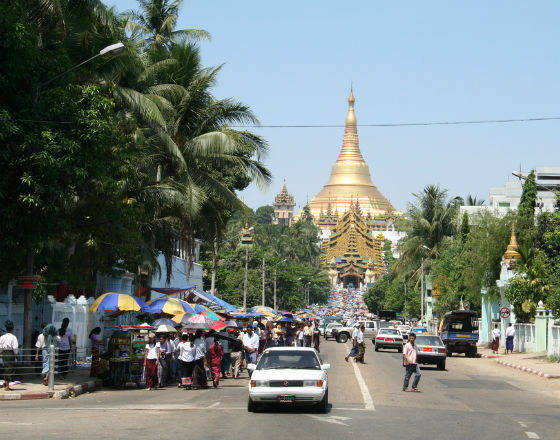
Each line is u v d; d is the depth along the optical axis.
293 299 117.06
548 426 17.33
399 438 14.77
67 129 25.17
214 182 40.34
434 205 94.62
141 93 34.62
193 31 42.19
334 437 14.72
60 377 27.66
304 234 192.38
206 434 14.85
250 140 40.81
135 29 40.75
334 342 76.00
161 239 40.28
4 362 24.28
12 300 32.19
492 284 64.12
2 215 24.67
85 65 31.62
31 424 16.06
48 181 24.47
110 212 29.12
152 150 37.53
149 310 29.98
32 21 27.92
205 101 39.53
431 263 93.56
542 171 123.31
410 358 25.83
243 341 31.95
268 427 16.05
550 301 44.19
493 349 52.72
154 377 26.03
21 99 24.61
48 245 32.16
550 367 37.34
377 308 163.12
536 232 62.75
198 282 70.25
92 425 16.00
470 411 20.16
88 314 39.12
